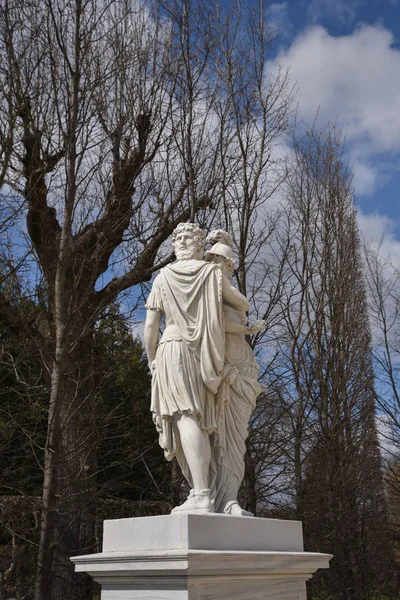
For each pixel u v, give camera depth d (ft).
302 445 47.06
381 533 46.83
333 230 52.80
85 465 33.01
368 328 54.80
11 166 32.19
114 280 38.68
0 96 31.65
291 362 46.42
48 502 28.45
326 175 53.88
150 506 40.42
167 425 13.11
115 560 10.78
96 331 36.17
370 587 43.98
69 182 31.83
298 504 42.45
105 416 37.73
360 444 48.39
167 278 13.82
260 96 42.14
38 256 34.68
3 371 38.29
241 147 41.06
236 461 13.43
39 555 27.99
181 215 39.78
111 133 35.96
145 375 47.24
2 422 34.60
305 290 49.73
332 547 42.39
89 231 36.45
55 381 30.27
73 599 31.53
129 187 37.91
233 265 14.65
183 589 10.12
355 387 49.34
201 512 11.80
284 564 11.65
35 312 36.01
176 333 13.32
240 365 13.99
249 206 40.96
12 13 32.09
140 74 38.50
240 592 10.97
